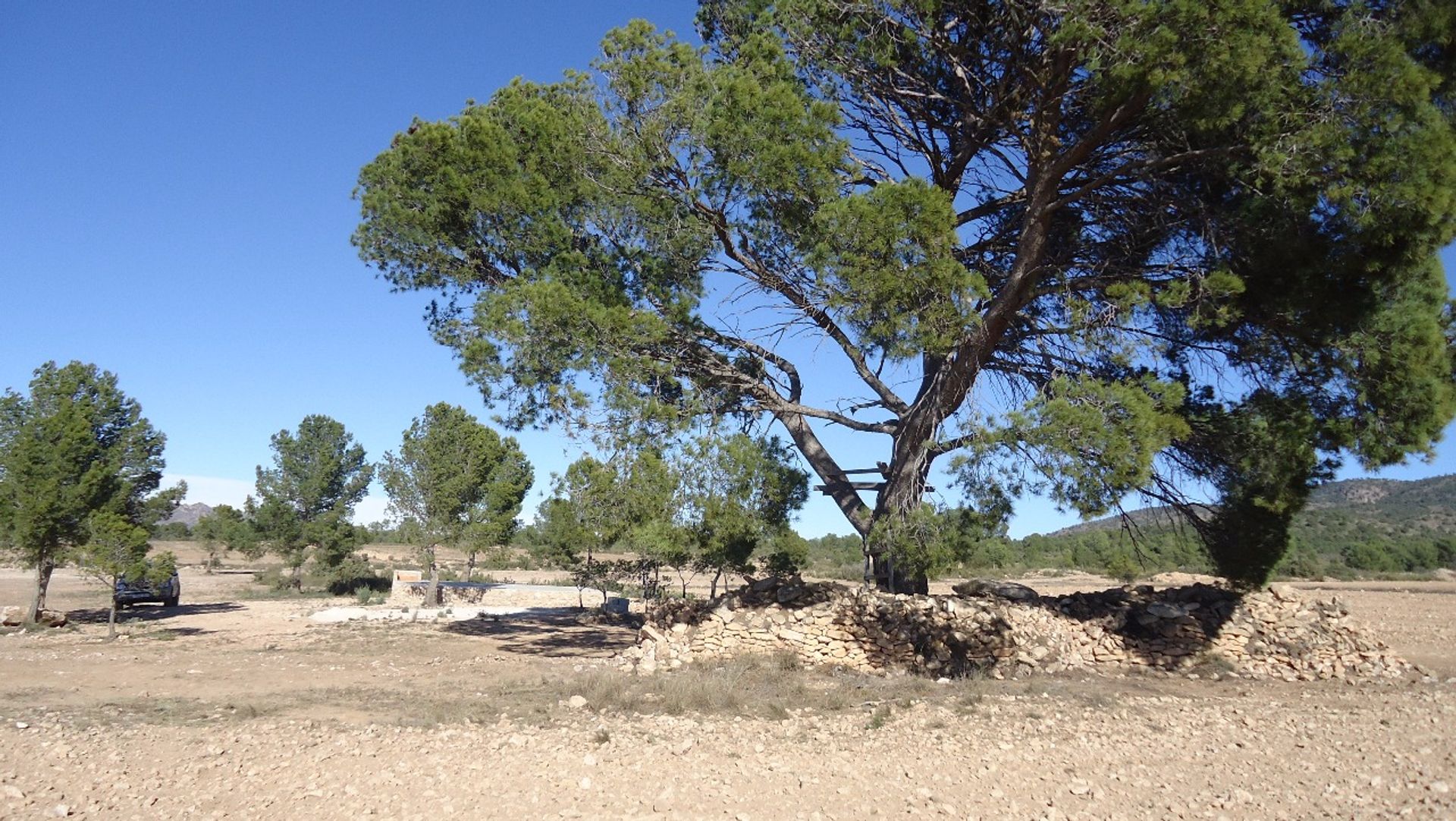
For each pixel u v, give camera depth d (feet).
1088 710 40.65
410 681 51.31
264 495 138.31
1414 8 37.17
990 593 60.59
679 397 58.54
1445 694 47.32
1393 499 361.71
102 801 23.27
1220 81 38.68
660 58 56.03
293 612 102.12
